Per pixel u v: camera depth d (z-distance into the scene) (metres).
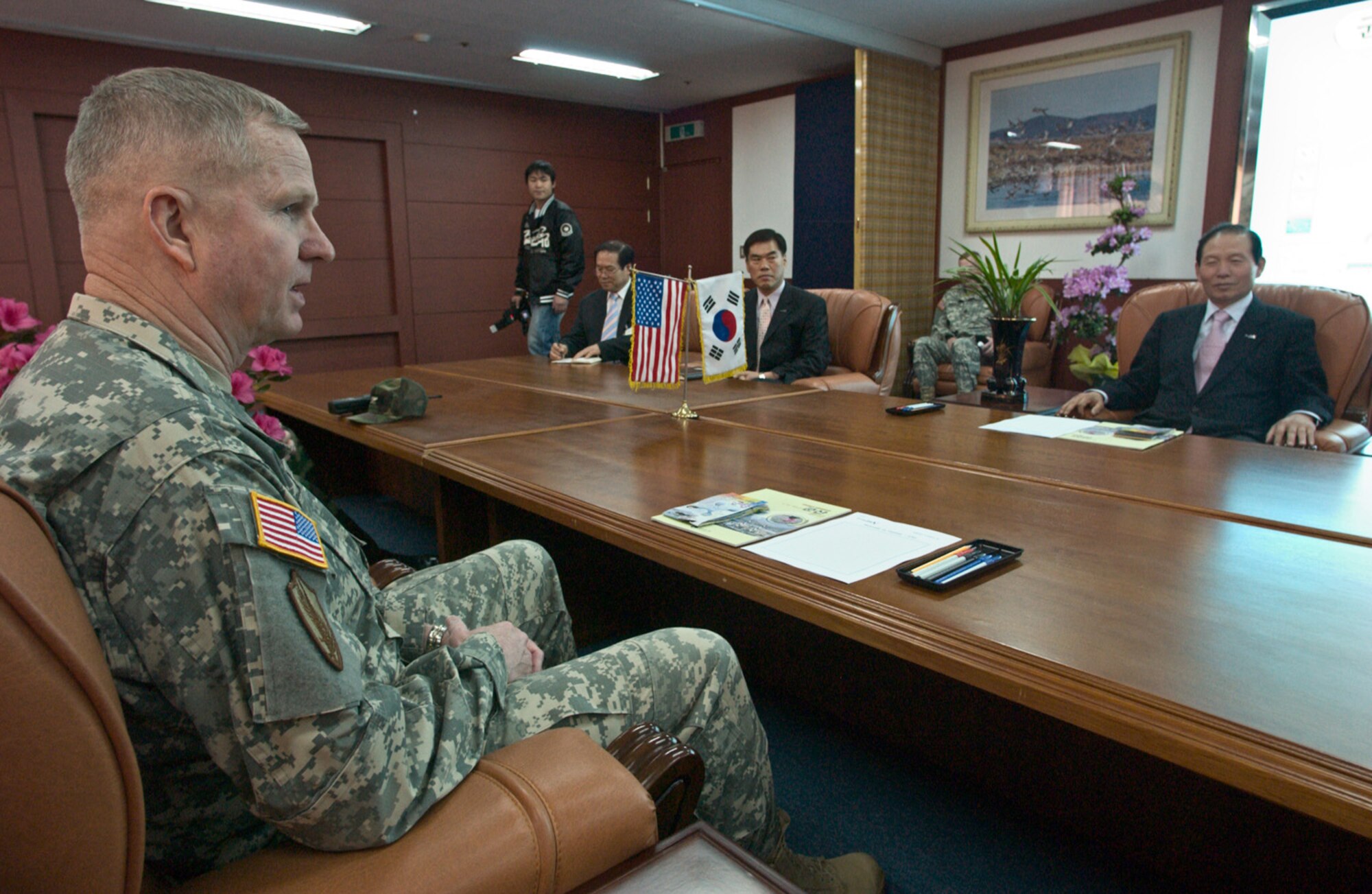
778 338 3.80
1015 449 1.85
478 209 6.70
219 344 0.83
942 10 5.09
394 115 6.18
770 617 1.88
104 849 0.55
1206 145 4.97
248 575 0.65
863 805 1.51
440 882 0.66
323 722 0.66
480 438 2.04
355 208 6.13
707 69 6.10
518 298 5.57
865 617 0.98
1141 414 2.81
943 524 1.30
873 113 5.66
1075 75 5.41
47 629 0.52
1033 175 5.74
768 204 6.95
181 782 0.74
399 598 1.19
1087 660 0.84
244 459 0.71
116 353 0.72
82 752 0.52
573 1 4.55
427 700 0.80
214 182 0.77
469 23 4.92
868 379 3.72
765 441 1.96
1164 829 1.27
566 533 2.12
